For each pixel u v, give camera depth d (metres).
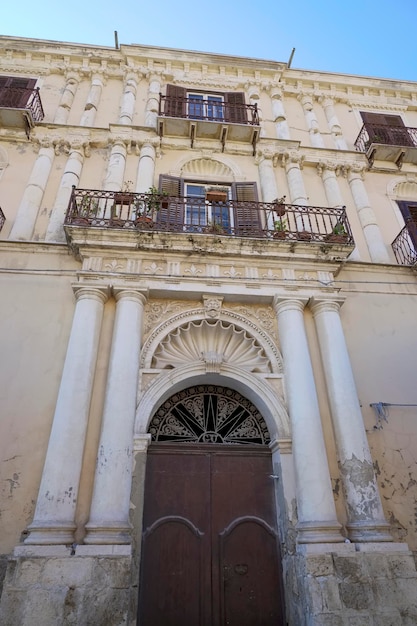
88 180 9.55
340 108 12.98
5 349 6.80
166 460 6.70
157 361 7.21
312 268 8.09
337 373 7.04
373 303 8.38
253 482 6.70
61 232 8.47
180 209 9.13
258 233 8.73
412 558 5.57
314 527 5.69
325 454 6.32
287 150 10.80
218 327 7.67
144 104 11.53
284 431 6.61
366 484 6.15
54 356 6.85
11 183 9.22
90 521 5.41
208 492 6.54
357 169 11.01
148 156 9.97
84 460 5.97
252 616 5.81
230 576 6.02
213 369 7.07
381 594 5.25
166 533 6.18
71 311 7.32
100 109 11.27
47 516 5.32
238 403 7.45
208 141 10.70
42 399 6.46
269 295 7.69
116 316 7.12
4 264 7.66
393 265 8.80
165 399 7.02
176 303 7.73
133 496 5.84
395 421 7.10
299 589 5.54
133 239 7.64
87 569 4.99
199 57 12.53
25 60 11.98
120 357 6.60
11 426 6.19
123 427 6.05
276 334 7.67
